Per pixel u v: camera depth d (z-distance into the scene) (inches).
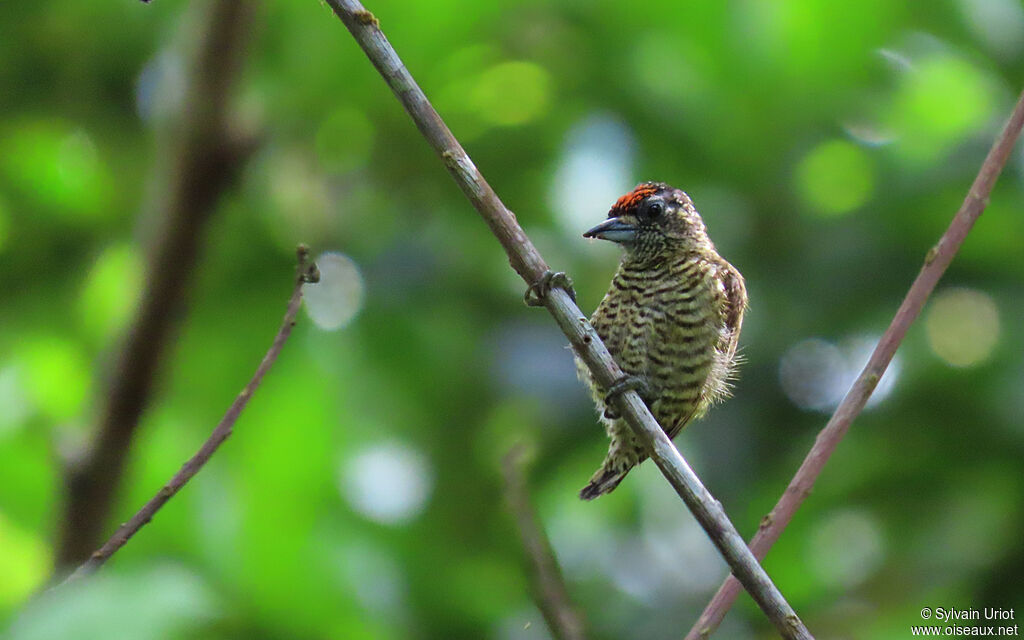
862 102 470.9
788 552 424.8
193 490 323.3
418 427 440.5
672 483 229.3
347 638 314.8
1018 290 426.3
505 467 292.4
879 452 414.6
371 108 422.6
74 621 208.8
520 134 443.5
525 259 245.0
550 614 275.3
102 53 438.9
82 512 335.0
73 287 443.5
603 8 436.8
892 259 434.0
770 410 433.7
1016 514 399.5
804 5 458.6
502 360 434.9
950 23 467.8
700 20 439.5
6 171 438.9
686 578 482.3
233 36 344.2
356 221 438.0
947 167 431.8
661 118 441.1
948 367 412.8
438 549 390.6
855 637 406.9
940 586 399.9
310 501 371.9
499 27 431.2
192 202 346.0
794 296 439.5
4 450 369.1
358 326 431.2
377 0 419.5
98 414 342.6
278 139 412.2
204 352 425.4
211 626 295.7
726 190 452.8
